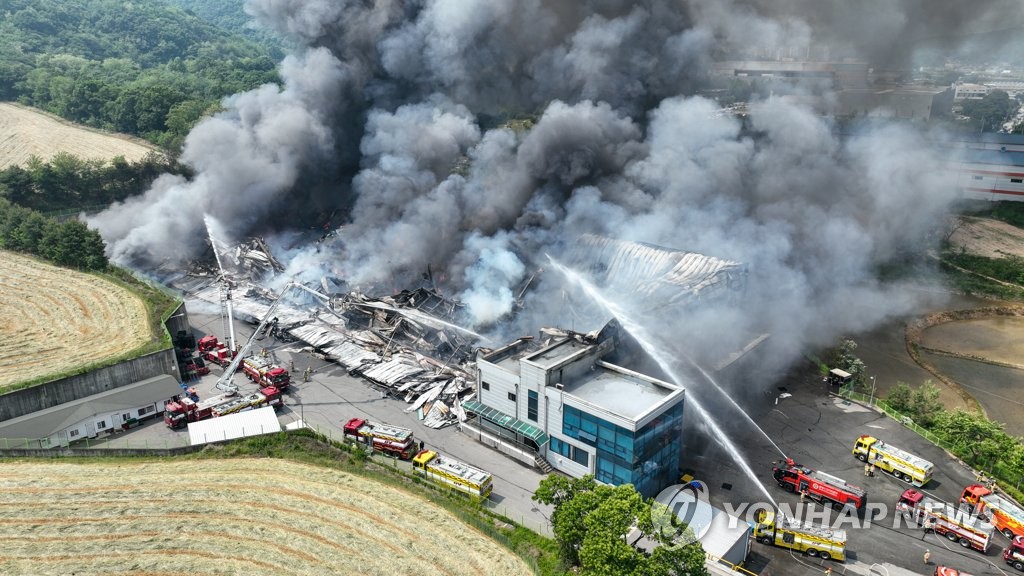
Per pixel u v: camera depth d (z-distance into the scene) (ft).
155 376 186.19
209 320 241.96
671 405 148.05
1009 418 201.16
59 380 169.37
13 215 276.41
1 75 503.20
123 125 443.32
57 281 240.73
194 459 156.15
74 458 155.33
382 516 137.08
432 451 158.40
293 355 217.15
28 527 129.49
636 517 113.39
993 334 263.49
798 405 191.62
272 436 162.61
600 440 144.66
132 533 128.98
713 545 125.90
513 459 161.27
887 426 180.65
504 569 123.13
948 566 129.70
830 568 128.57
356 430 165.99
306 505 139.54
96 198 328.70
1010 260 324.80
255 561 122.42
